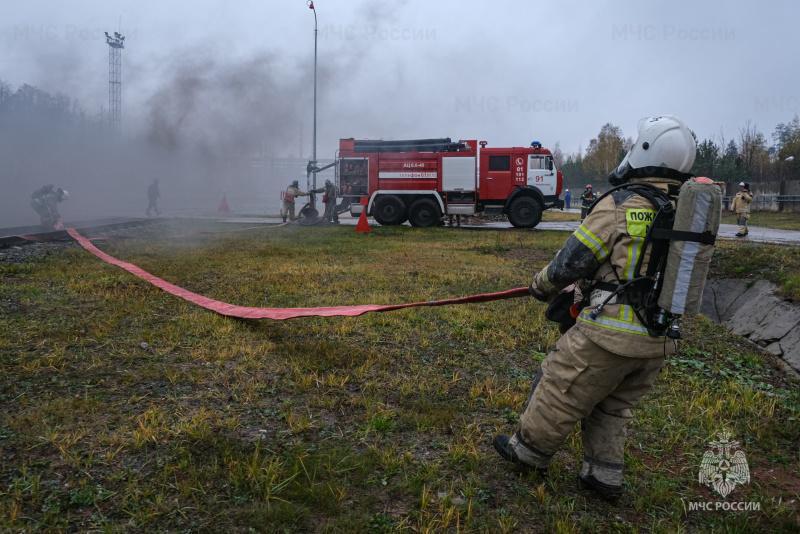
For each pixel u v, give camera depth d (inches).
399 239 550.9
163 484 93.7
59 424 114.5
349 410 130.1
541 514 93.7
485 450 114.6
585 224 91.2
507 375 161.9
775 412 144.9
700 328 232.8
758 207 1099.3
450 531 86.9
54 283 261.9
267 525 85.2
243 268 330.3
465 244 506.9
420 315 221.8
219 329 187.9
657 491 101.3
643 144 94.9
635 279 86.7
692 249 84.0
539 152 740.0
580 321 91.4
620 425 97.3
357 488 97.7
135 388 136.5
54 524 82.0
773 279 257.6
